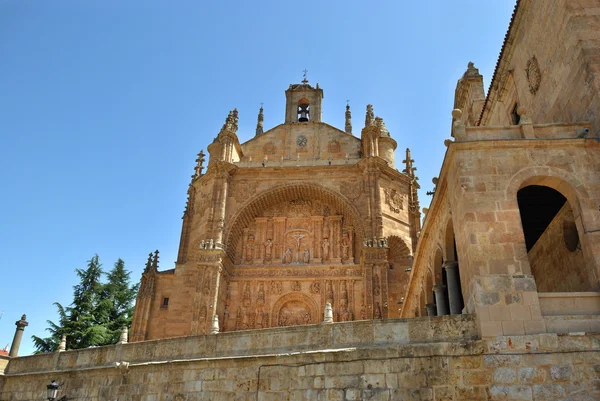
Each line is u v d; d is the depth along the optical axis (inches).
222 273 1804.9
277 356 680.4
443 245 868.6
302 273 1863.9
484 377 576.7
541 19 894.4
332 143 2108.8
